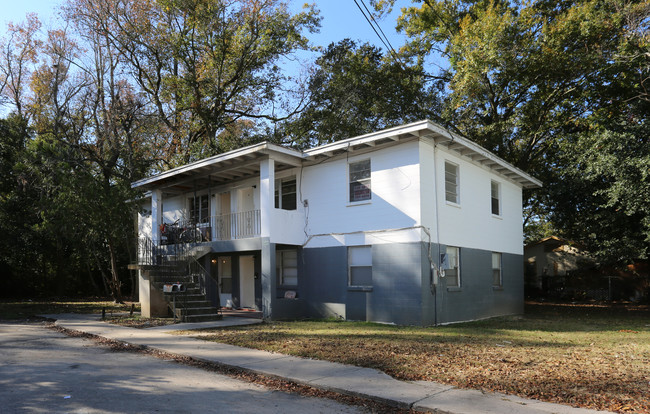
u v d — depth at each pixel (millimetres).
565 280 28656
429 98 27078
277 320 14742
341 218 15289
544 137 25453
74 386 6695
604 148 18828
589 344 10070
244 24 26438
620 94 21719
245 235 17797
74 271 28656
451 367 7562
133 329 12609
